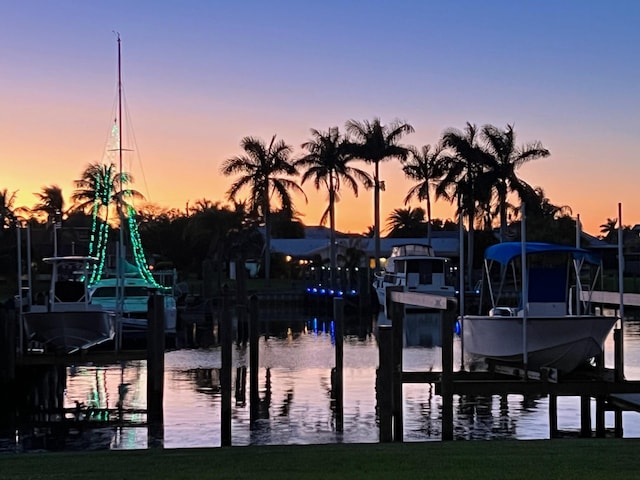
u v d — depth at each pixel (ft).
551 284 77.25
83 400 88.69
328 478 38.55
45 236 219.20
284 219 322.55
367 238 382.22
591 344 72.28
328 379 101.24
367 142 277.64
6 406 85.05
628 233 298.76
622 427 71.41
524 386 61.82
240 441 67.82
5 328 88.94
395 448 48.60
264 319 221.05
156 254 350.84
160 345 81.05
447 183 266.16
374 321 205.36
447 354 60.85
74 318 97.40
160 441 68.23
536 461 42.55
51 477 39.78
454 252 370.12
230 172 302.45
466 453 45.88
